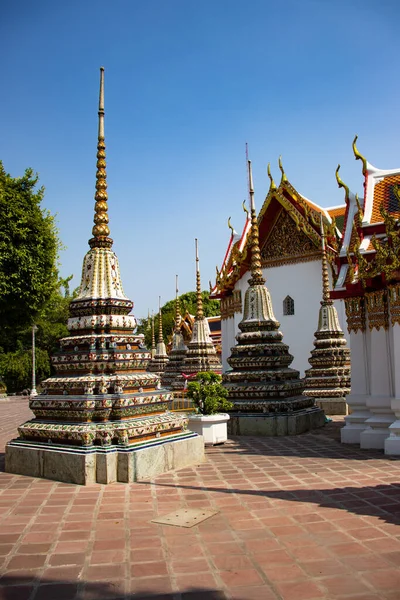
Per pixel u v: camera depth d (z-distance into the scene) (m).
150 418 9.77
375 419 12.04
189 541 5.82
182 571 5.04
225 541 5.80
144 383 10.12
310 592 4.54
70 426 9.12
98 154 10.95
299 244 28.20
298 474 9.14
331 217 29.02
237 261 28.56
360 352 13.02
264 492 7.89
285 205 27.66
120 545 5.74
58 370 10.30
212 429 12.73
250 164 17.17
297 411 15.24
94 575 4.98
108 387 9.53
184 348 32.50
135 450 8.80
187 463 10.08
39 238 26.30
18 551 5.62
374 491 7.80
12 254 25.06
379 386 12.06
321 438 13.80
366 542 5.67
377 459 10.47
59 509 7.14
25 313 27.34
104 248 10.76
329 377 20.86
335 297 13.37
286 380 15.70
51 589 4.71
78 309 10.38
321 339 21.80
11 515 6.90
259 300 16.64
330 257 25.02
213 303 78.19
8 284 25.05
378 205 13.41
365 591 4.54
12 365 51.41
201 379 13.58
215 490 8.05
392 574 4.87
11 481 8.88
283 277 28.64
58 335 56.56
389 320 12.11
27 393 52.03
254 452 11.64
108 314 10.23
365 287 12.33
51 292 28.11
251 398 15.33
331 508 6.96
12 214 25.20
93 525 6.44
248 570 5.02
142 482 8.65
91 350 9.80
